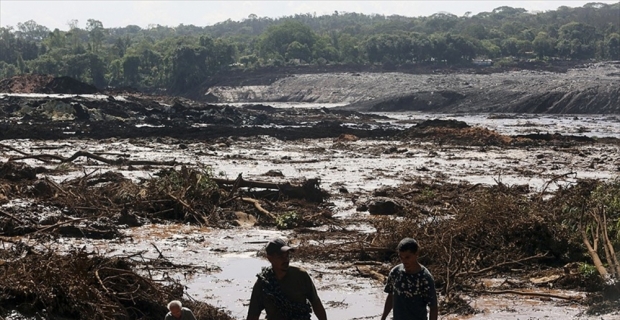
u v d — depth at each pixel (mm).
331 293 14625
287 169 37906
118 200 23000
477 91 123625
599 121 89375
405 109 123062
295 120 85562
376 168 38719
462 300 13656
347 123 81875
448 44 190750
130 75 183375
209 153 45469
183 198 22922
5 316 10469
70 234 19500
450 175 35875
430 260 16078
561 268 15883
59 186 24234
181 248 18594
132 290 12164
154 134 57844
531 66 180125
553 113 111125
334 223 22297
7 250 15898
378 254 17438
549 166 40312
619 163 41469
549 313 13008
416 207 24000
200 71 177125
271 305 8062
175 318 9031
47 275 11203
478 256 16375
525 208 18141
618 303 13141
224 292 14484
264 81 168000
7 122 64938
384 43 194750
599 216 16531
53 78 100875
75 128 61844
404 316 8828
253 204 23812
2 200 21734
